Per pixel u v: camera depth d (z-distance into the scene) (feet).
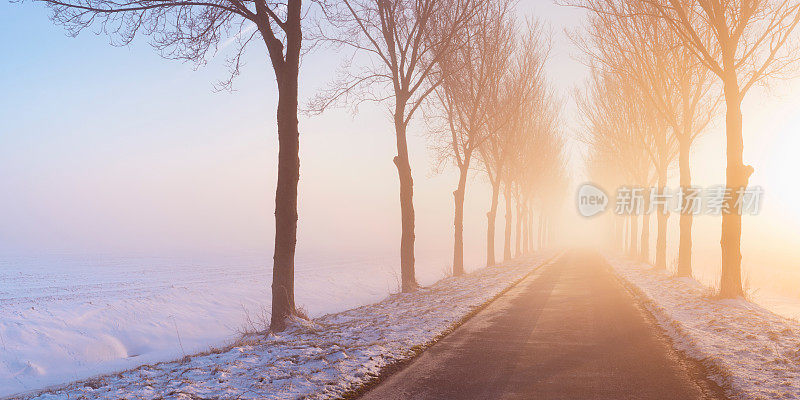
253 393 19.76
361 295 106.11
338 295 103.81
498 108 96.02
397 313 43.52
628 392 20.22
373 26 61.31
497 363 25.30
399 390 20.57
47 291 103.86
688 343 29.50
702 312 41.06
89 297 93.86
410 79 62.75
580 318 40.16
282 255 37.58
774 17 46.39
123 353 62.08
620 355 27.09
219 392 19.93
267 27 37.04
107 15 35.78
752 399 18.70
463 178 88.12
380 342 29.99
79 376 48.16
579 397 19.48
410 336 32.01
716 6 46.93
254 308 91.81
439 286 68.69
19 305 81.97
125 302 86.79
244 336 38.27
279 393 19.79
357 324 38.14
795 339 29.55
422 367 24.53
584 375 22.90
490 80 91.04
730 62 47.21
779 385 20.27
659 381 21.88
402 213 64.28
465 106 89.66
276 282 37.58
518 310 44.80
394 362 25.52
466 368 24.29
